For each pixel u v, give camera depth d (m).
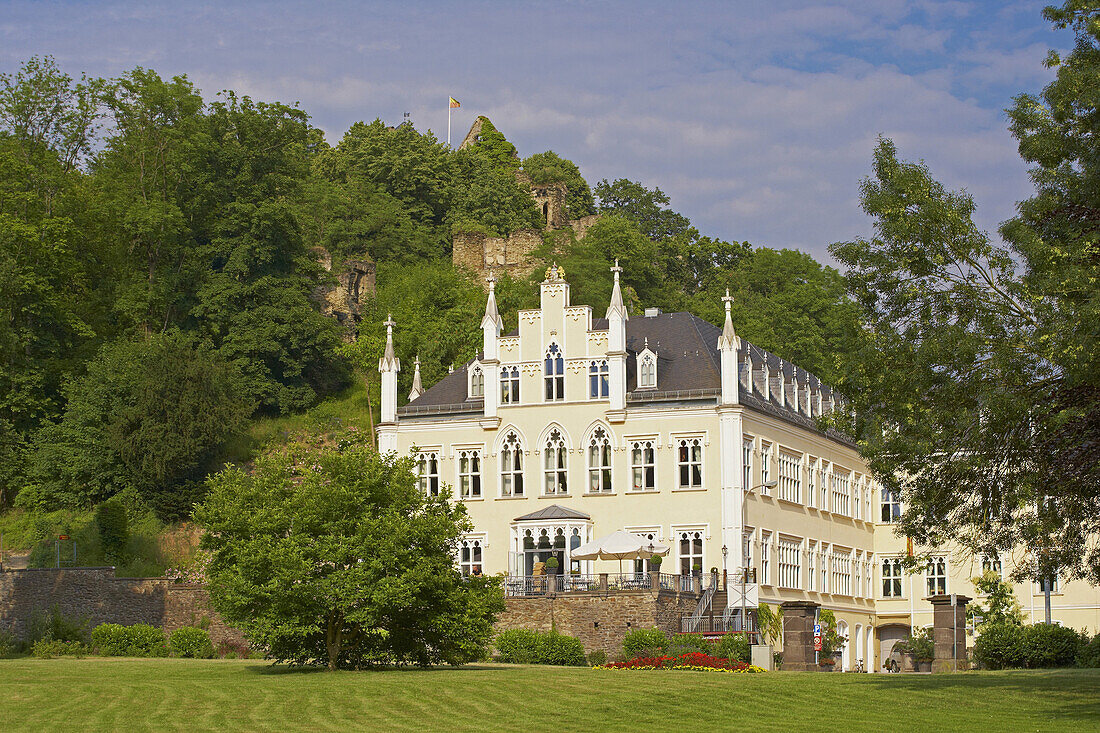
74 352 98.31
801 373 94.12
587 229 169.62
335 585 43.88
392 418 82.25
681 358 79.62
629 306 137.62
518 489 79.19
